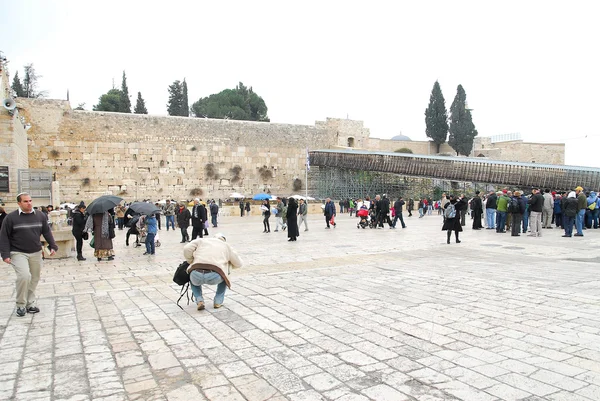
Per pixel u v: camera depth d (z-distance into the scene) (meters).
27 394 4.15
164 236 22.27
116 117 42.44
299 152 50.34
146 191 43.31
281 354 5.06
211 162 46.00
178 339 5.69
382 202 23.97
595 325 5.84
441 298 7.53
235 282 9.32
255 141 48.16
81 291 8.84
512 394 3.91
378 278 9.49
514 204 18.02
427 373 4.42
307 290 8.41
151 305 7.54
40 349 5.40
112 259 13.62
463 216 23.39
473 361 4.70
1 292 9.07
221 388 4.21
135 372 4.64
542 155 65.62
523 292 7.84
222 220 33.38
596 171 33.75
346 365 4.69
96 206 13.12
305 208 22.48
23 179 22.89
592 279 8.95
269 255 13.44
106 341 5.67
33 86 69.31
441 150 69.56
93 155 41.53
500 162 39.03
